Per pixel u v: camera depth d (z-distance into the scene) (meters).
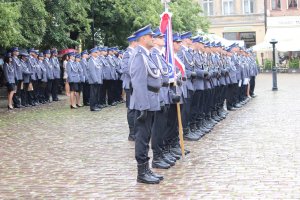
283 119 14.89
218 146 10.89
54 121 15.88
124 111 18.44
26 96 21.17
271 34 49.28
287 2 51.53
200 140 11.73
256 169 8.68
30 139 12.52
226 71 14.96
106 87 20.45
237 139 11.67
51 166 9.49
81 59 20.31
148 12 27.80
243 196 7.14
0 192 7.82
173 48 10.03
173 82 9.75
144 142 8.13
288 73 47.00
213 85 13.63
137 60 8.09
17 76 20.25
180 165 9.23
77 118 16.56
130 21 28.97
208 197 7.16
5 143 12.04
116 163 9.59
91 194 7.56
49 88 22.80
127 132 13.27
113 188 7.85
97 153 10.56
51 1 23.69
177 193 7.43
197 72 12.08
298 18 51.28
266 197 7.06
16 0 20.00
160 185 7.94
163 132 9.16
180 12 32.81
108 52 20.33
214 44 14.88
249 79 20.72
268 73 47.75
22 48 22.69
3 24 18.16
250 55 21.77
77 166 9.43
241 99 19.16
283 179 7.98
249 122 14.43
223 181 7.98
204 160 9.55
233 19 52.53
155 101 8.23
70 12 24.39
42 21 21.83
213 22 52.84
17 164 9.74
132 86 8.16
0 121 16.09
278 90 26.78
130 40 12.45
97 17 29.08
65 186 8.06
